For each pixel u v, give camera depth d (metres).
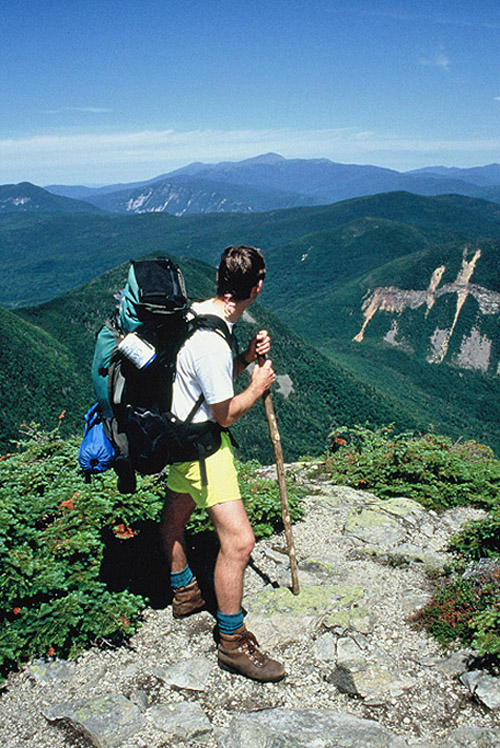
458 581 4.35
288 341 180.88
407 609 4.18
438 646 3.73
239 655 3.39
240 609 3.42
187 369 3.09
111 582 4.41
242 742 2.89
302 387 167.12
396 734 2.99
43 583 3.72
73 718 3.07
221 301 3.23
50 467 5.38
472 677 3.35
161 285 3.01
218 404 3.07
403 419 166.25
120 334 3.14
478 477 7.07
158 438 3.09
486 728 2.97
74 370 152.50
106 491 4.82
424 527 5.93
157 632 3.88
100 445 3.18
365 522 5.74
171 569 3.93
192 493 3.35
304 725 2.98
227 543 3.31
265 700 3.27
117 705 3.15
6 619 3.68
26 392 130.75
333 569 4.66
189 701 3.25
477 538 5.04
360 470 7.51
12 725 3.12
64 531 4.32
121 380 3.09
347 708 3.20
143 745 2.93
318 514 6.00
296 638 3.77
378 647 3.69
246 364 3.65
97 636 3.62
